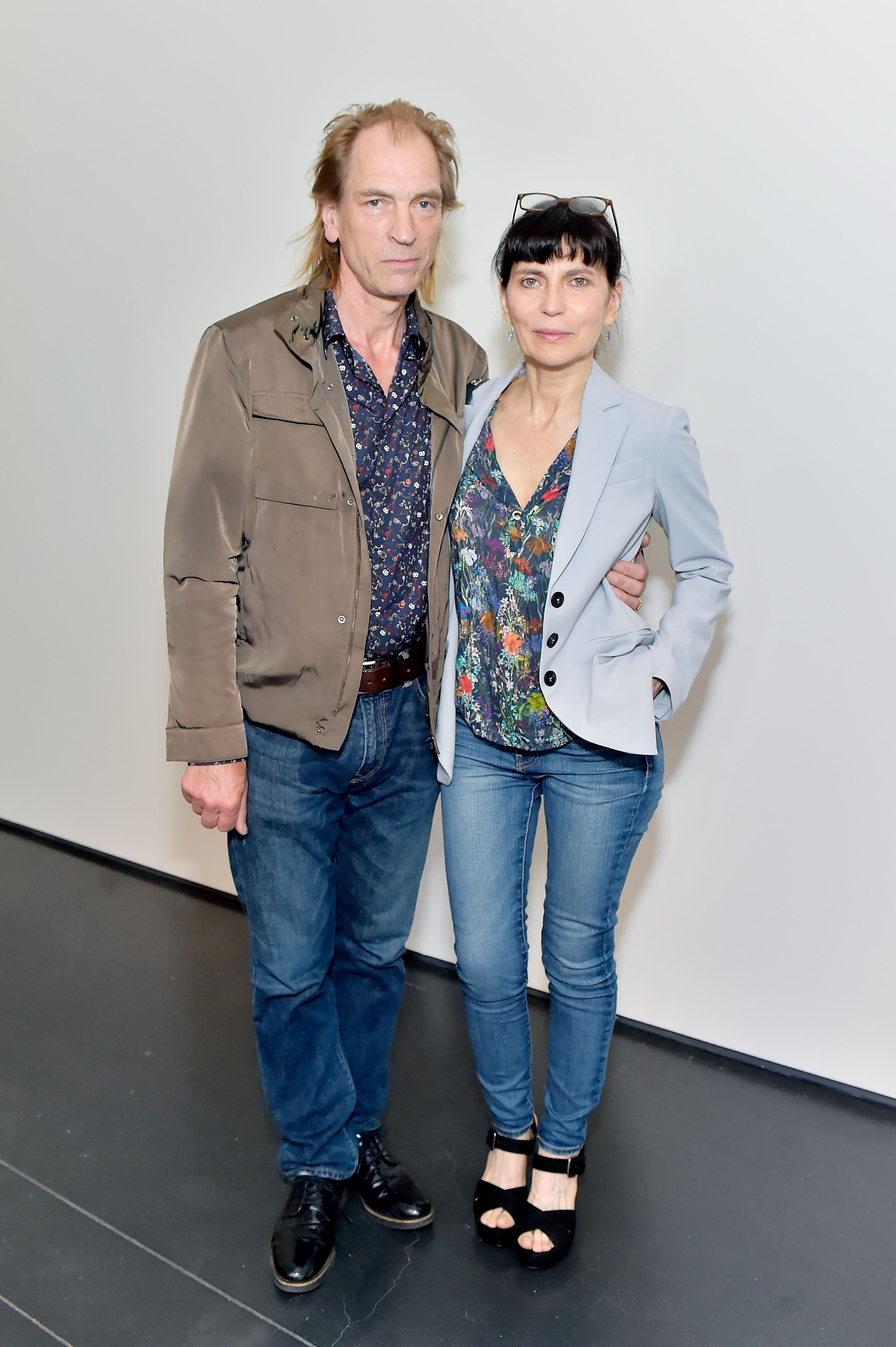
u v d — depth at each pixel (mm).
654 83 1859
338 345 1479
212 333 1447
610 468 1507
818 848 2049
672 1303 1612
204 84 2355
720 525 1997
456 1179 1869
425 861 1755
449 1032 2307
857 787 1986
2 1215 1759
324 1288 1634
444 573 1578
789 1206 1824
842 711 1970
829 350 1834
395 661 1574
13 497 3029
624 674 1549
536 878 2396
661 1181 1875
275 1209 1791
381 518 1513
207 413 1438
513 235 1467
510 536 1539
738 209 1846
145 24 2408
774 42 1752
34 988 2449
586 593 1510
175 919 2807
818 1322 1584
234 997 2434
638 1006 2324
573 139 1956
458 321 2172
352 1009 1804
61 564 2980
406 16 2061
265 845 1577
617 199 1946
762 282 1857
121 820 3105
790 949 2125
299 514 1476
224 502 1470
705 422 1969
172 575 1468
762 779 2074
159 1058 2195
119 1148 1928
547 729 1555
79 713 3096
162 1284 1630
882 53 1683
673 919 2238
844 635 1938
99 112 2539
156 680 2879
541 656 1521
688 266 1913
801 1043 2154
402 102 1453
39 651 3125
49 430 2885
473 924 1655
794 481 1916
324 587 1483
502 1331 1555
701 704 2107
